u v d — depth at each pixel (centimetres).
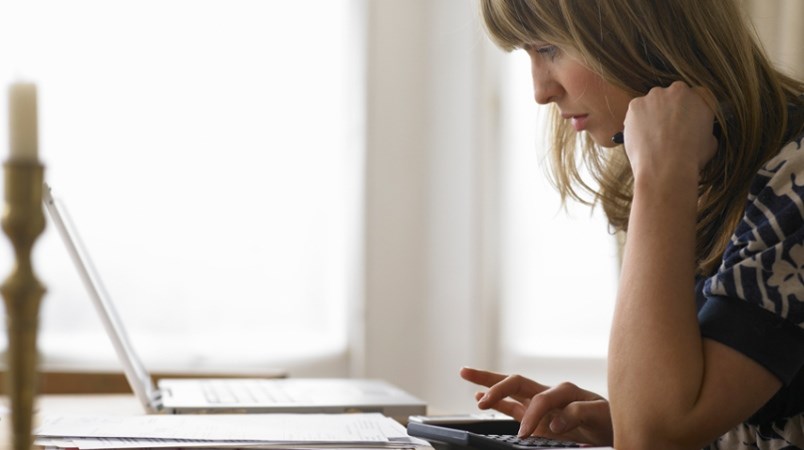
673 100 107
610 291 340
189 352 305
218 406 129
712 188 115
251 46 314
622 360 96
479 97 332
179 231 305
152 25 304
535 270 338
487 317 336
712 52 113
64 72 294
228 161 311
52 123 293
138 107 302
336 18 324
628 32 114
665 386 93
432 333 334
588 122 120
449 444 97
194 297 307
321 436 98
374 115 329
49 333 290
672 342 94
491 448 95
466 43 332
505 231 338
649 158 104
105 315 137
